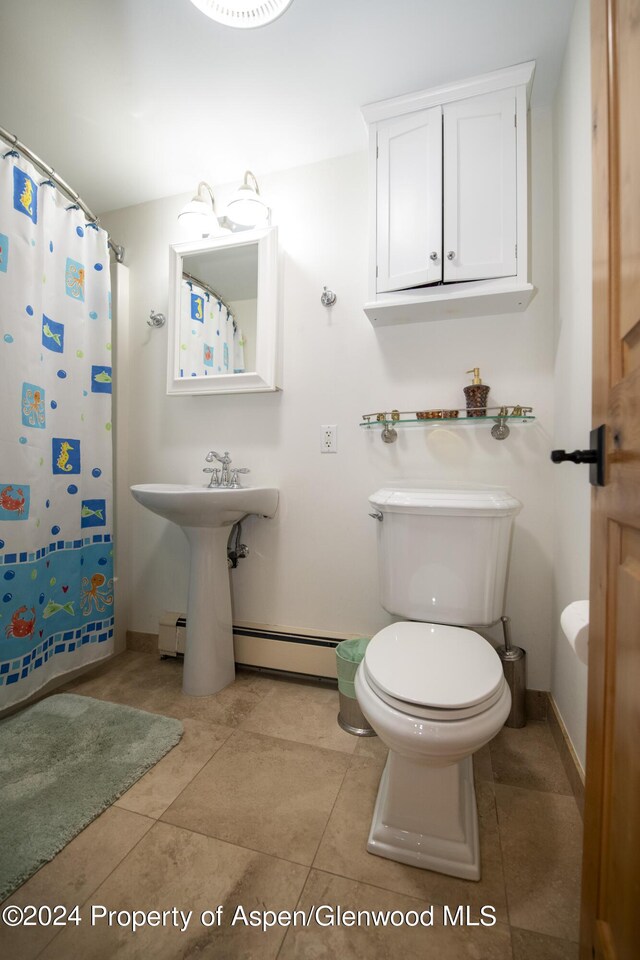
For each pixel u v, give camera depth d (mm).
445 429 1566
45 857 903
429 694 832
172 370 1866
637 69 504
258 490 1611
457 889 851
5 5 1174
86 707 1481
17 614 1374
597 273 652
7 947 746
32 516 1425
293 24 1210
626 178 547
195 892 845
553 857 922
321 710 1504
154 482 2004
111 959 731
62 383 1597
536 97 1460
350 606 1706
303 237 1764
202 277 1851
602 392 628
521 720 1399
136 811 1044
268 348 1714
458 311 1505
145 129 1611
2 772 1155
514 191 1339
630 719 509
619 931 507
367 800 1084
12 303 1351
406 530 1308
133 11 1180
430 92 1409
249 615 1838
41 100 1486
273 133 1622
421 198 1419
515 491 1491
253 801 1078
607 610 597
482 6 1164
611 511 582
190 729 1383
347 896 838
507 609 1499
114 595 1952
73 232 1637
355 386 1688
